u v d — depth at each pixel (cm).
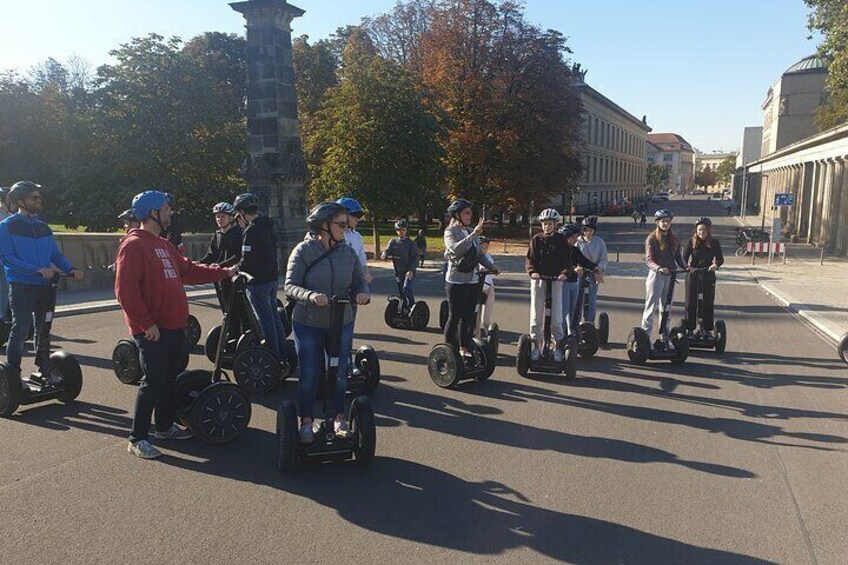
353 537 371
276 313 698
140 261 461
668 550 359
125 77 2592
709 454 502
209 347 752
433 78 3359
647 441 530
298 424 459
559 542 367
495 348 780
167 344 484
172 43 2720
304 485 441
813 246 3250
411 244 1044
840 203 2877
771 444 525
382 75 2420
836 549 361
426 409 613
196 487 436
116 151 2534
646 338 786
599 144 7988
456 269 670
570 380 720
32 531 375
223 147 2720
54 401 625
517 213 4284
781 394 671
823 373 760
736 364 805
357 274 462
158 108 2584
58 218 2691
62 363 607
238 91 4438
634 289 1588
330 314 452
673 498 424
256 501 416
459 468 472
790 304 1296
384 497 423
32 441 520
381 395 658
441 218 3831
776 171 5600
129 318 462
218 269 519
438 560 347
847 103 3394
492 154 3428
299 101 4066
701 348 883
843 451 510
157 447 508
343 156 2367
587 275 851
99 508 404
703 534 377
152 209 471
